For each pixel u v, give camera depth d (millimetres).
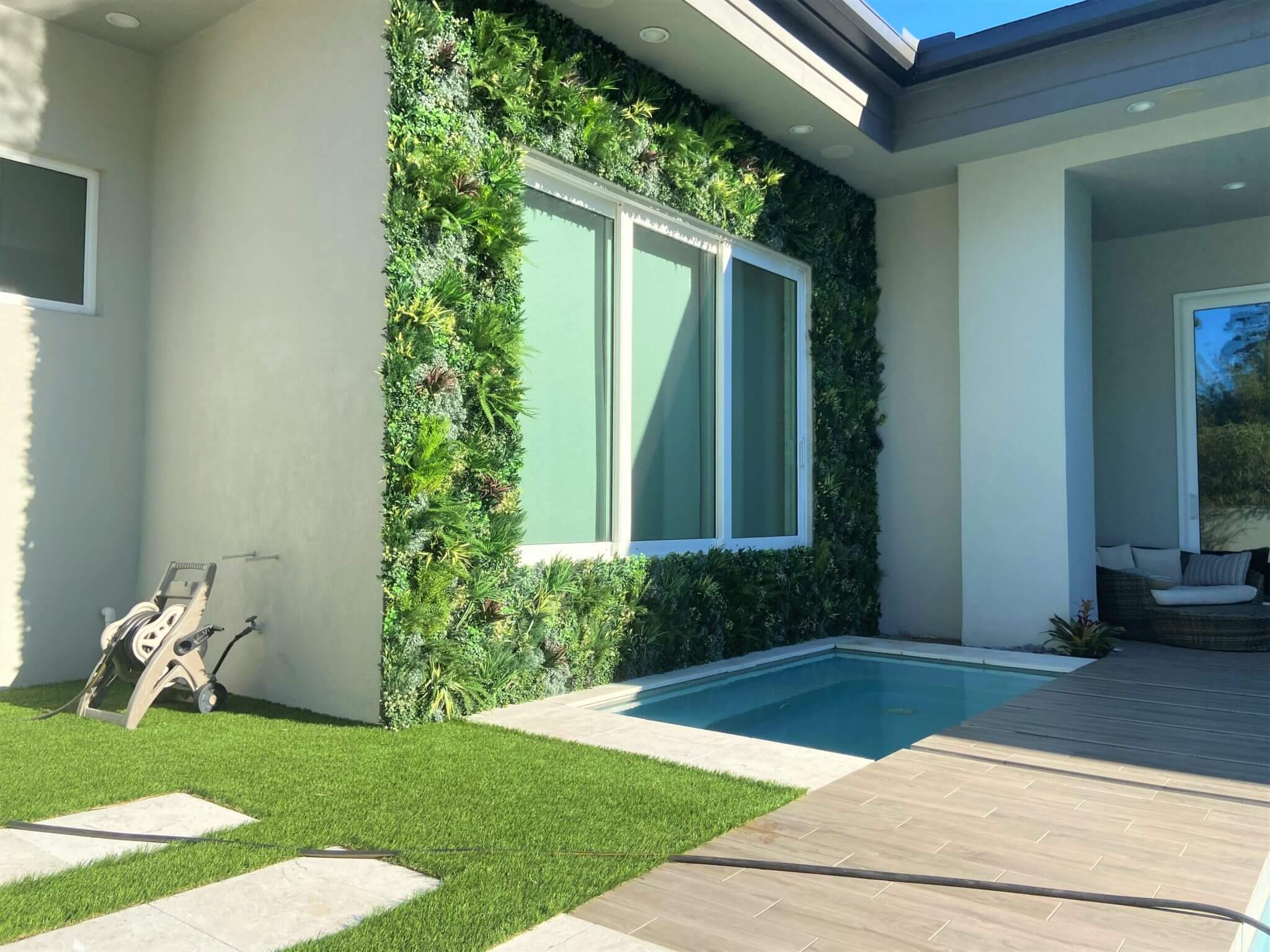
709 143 6207
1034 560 6934
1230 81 5812
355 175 4473
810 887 2438
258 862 2535
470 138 4637
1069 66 6270
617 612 5523
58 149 5410
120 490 5664
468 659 4547
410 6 4305
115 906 2252
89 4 5172
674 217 6148
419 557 4312
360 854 2592
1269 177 6984
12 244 5281
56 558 5355
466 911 2223
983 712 4910
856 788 3361
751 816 2996
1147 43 5961
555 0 5039
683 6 5090
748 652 6633
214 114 5414
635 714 5137
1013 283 7098
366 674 4312
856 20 6012
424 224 4379
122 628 4445
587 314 5570
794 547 7172
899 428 8062
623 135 5559
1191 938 2168
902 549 8008
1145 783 3455
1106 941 2148
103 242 5633
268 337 4938
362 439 4375
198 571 5281
